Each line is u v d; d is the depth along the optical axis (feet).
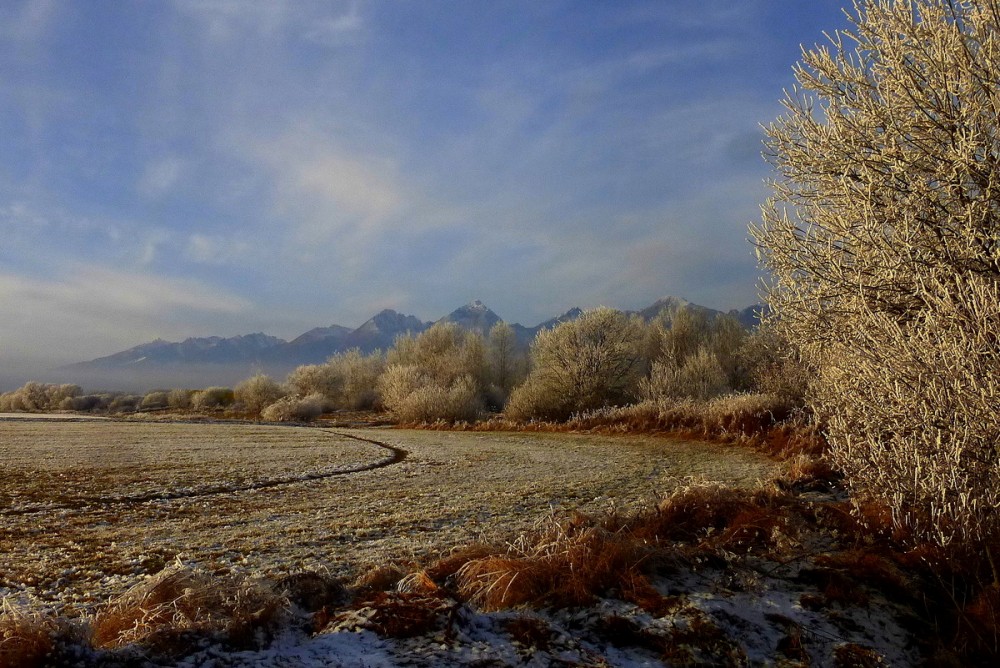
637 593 15.85
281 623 13.32
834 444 24.41
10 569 23.62
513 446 76.89
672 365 129.39
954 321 18.42
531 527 25.82
